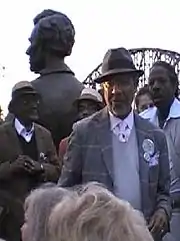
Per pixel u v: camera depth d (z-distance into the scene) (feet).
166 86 21.07
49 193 9.01
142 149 17.47
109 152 17.33
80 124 17.78
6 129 22.57
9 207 21.94
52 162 23.02
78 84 26.48
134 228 8.20
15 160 21.98
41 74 26.55
